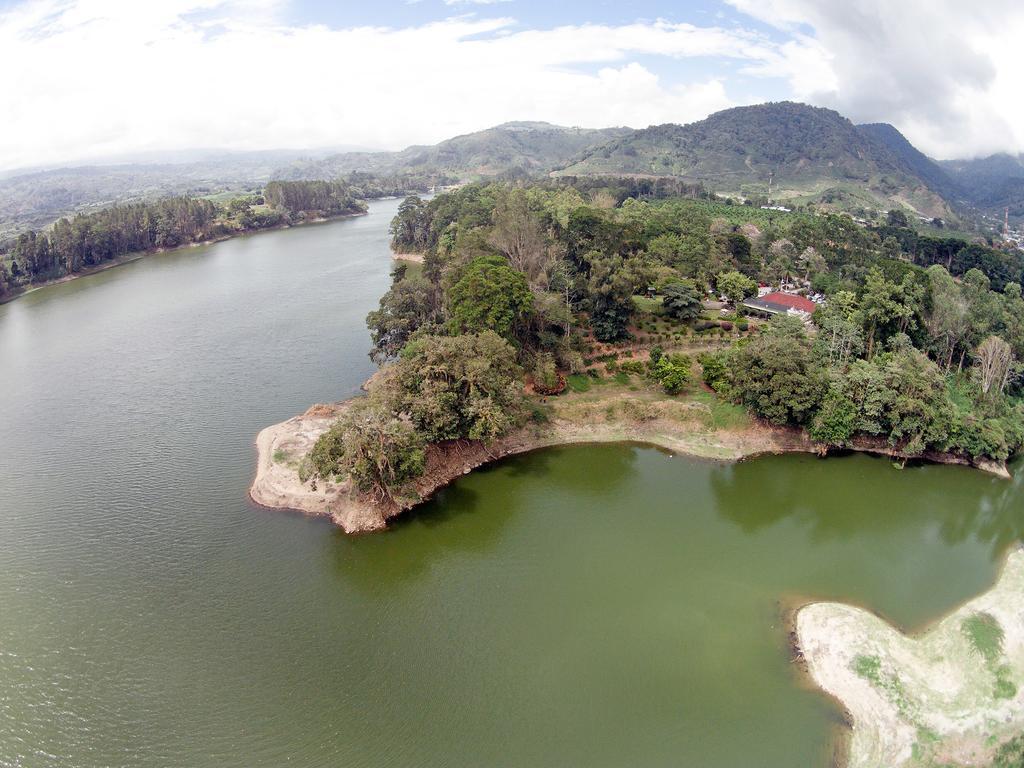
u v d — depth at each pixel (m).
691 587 66.31
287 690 54.00
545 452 93.94
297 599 64.88
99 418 107.31
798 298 139.38
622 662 56.53
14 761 47.69
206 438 99.12
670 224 180.25
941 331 112.06
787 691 53.28
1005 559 71.19
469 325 101.56
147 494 83.56
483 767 47.16
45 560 71.06
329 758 47.94
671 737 49.31
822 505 81.69
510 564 70.19
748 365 93.56
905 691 51.78
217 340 146.88
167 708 52.28
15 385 123.75
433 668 56.16
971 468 89.88
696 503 81.88
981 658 53.81
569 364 109.00
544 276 122.81
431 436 83.06
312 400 112.44
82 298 195.25
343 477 81.56
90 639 59.75
